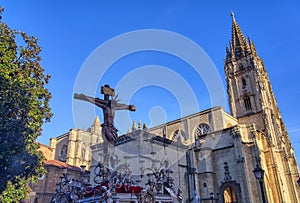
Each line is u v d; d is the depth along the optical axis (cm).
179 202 1462
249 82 7206
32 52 2405
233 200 4803
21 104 1978
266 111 6500
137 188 1244
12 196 1903
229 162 4394
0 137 1688
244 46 7925
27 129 1941
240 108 7112
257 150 4284
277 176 4684
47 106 2409
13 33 2295
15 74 2125
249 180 4031
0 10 2156
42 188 4678
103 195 1077
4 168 1808
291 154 6681
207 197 4206
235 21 8762
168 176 1584
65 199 1580
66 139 6694
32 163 2019
